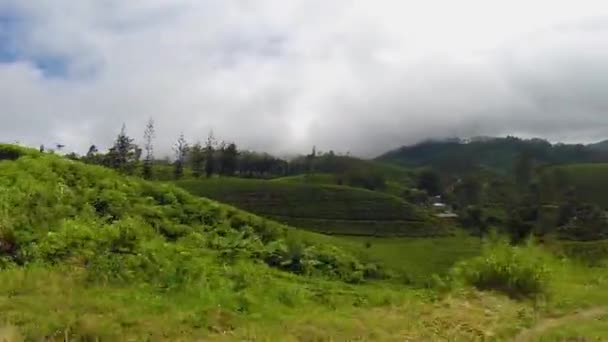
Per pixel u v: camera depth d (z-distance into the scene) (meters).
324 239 35.16
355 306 17.38
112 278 16.19
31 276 14.84
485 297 18.39
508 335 14.23
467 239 101.50
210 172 138.25
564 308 17.61
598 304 18.38
